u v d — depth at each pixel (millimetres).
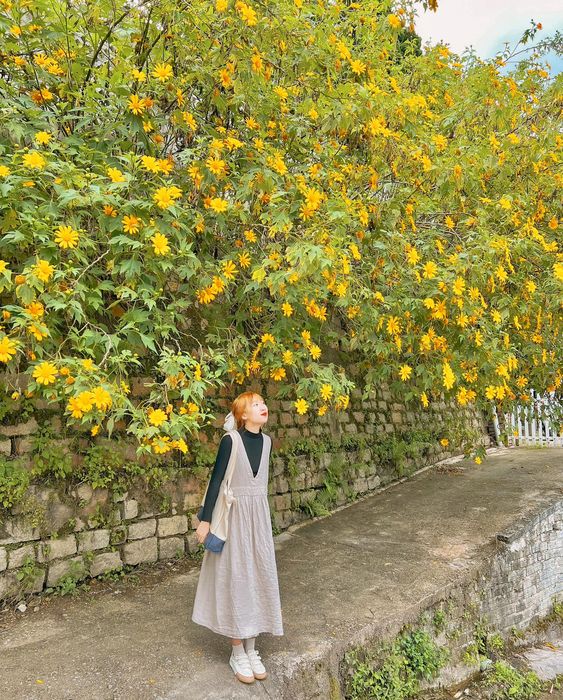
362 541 5082
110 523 4055
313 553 4770
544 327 5191
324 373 4133
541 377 5562
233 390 5180
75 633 3189
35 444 3666
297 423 5906
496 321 4098
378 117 3859
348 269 3432
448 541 5047
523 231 4594
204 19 3301
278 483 5512
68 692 2572
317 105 4012
